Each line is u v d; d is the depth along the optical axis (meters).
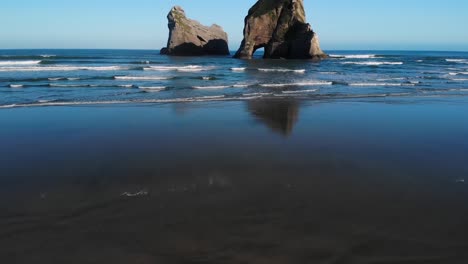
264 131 10.57
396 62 57.03
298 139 9.68
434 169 7.37
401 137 10.06
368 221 5.10
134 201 5.65
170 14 83.69
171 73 31.48
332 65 46.78
